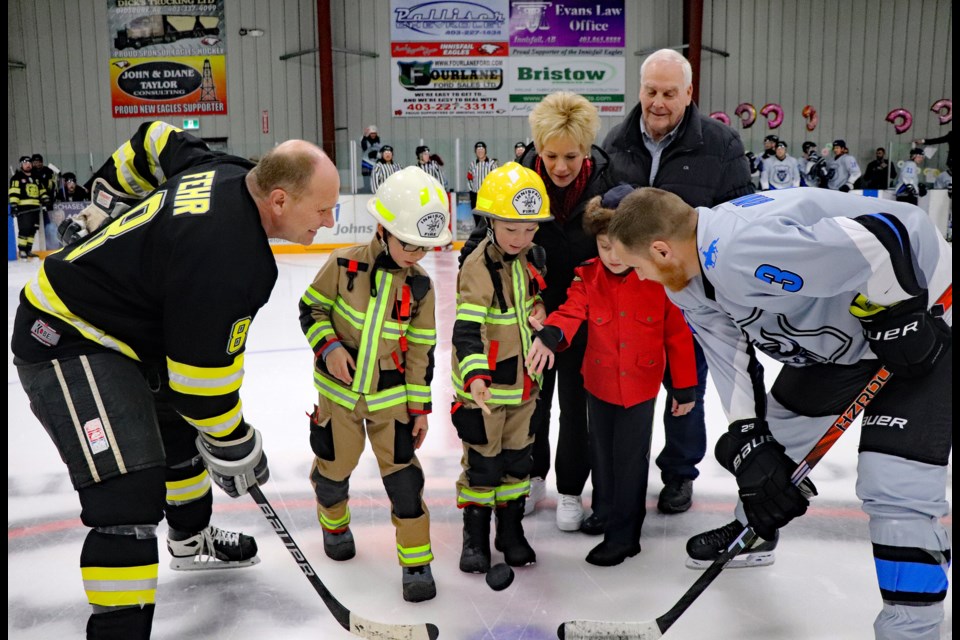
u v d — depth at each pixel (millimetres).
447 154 14117
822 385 2068
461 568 2336
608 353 2299
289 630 2031
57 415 1673
